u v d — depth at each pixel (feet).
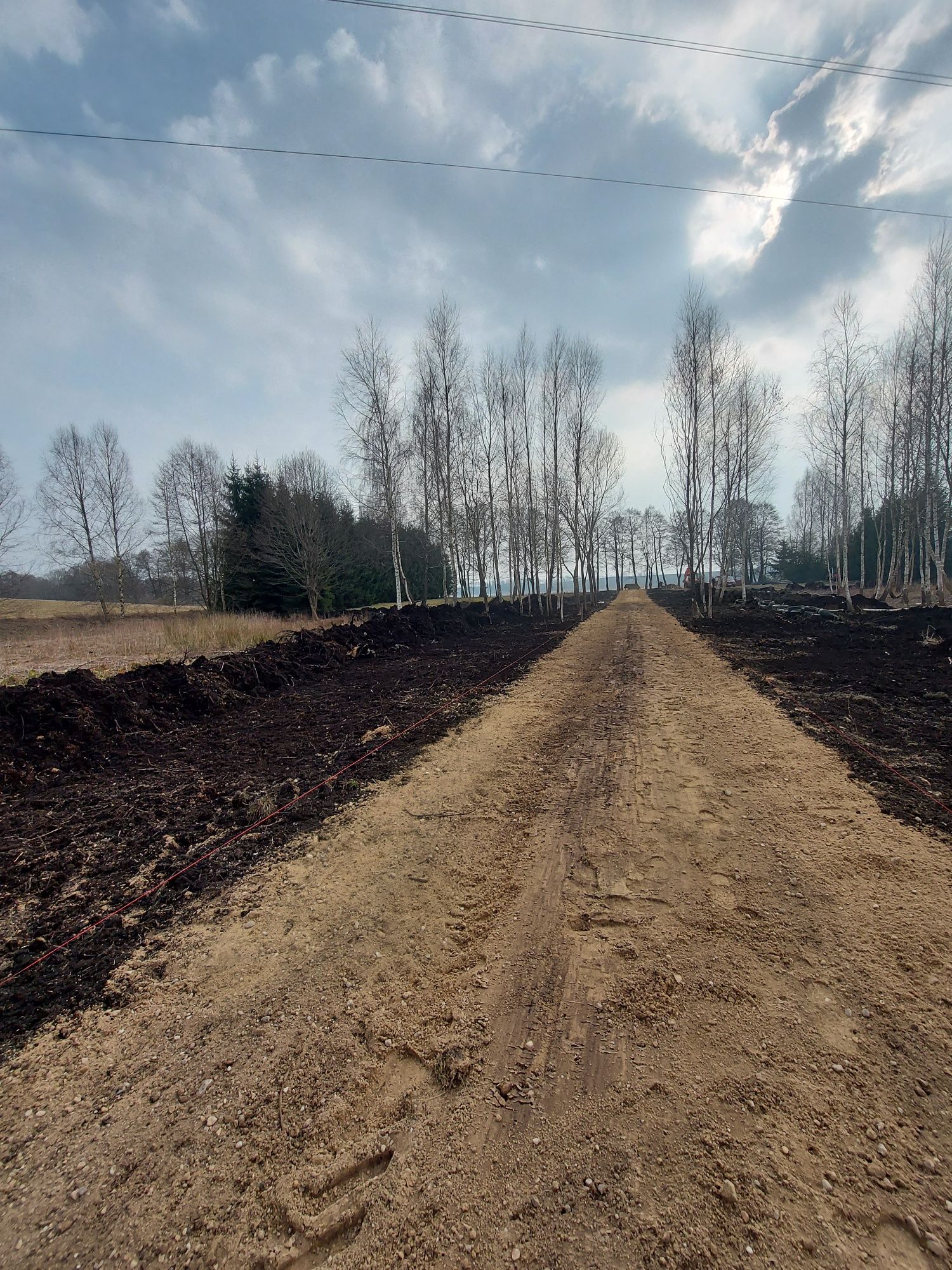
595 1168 5.08
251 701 25.50
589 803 13.09
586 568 95.20
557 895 9.52
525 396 77.00
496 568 96.84
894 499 74.74
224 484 88.28
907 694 21.47
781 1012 6.69
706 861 10.19
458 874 10.32
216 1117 5.78
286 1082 6.16
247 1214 4.88
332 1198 4.99
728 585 134.31
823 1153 5.06
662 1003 6.96
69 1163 5.34
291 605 84.64
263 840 11.98
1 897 10.08
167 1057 6.53
